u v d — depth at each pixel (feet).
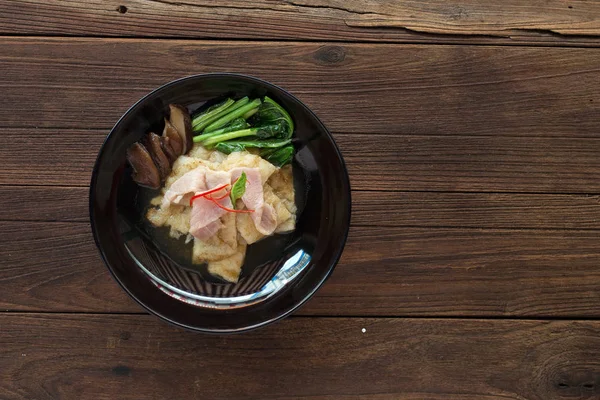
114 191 2.43
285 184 2.55
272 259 2.54
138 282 2.42
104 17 2.58
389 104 2.63
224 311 2.47
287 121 2.53
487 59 2.66
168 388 2.53
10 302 2.52
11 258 2.52
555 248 2.63
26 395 2.50
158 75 2.57
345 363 2.57
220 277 2.51
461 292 2.61
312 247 2.51
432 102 2.64
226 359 2.55
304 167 2.54
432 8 2.65
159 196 2.50
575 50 2.67
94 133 2.55
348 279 2.59
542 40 2.67
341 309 2.58
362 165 2.61
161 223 2.49
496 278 2.62
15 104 2.54
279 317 2.37
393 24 2.64
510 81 2.66
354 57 2.63
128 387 2.53
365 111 2.62
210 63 2.59
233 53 2.60
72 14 2.57
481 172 2.63
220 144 2.52
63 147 2.54
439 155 2.63
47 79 2.55
